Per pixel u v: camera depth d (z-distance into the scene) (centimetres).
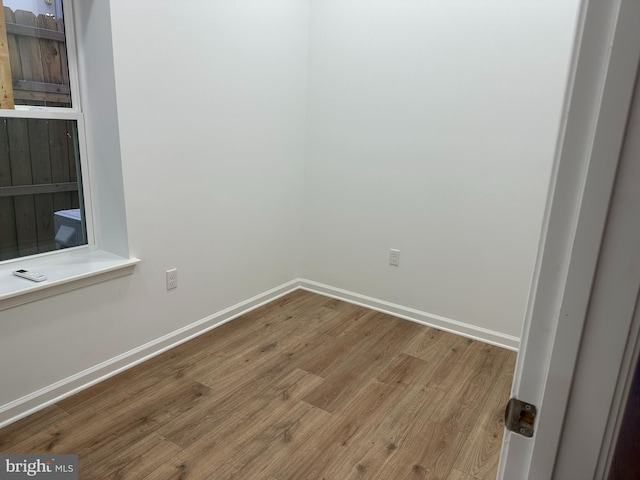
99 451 180
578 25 47
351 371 245
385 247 314
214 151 267
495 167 263
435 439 194
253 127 290
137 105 221
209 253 279
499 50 249
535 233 258
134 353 243
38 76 207
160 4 223
